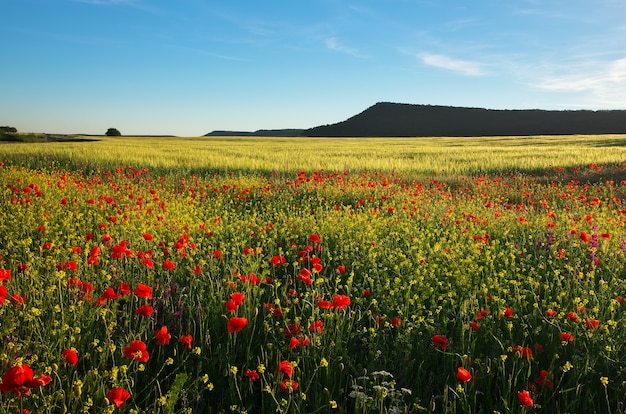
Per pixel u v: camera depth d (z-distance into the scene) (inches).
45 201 352.5
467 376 107.3
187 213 343.6
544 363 145.1
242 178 596.1
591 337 143.9
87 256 205.0
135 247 241.0
